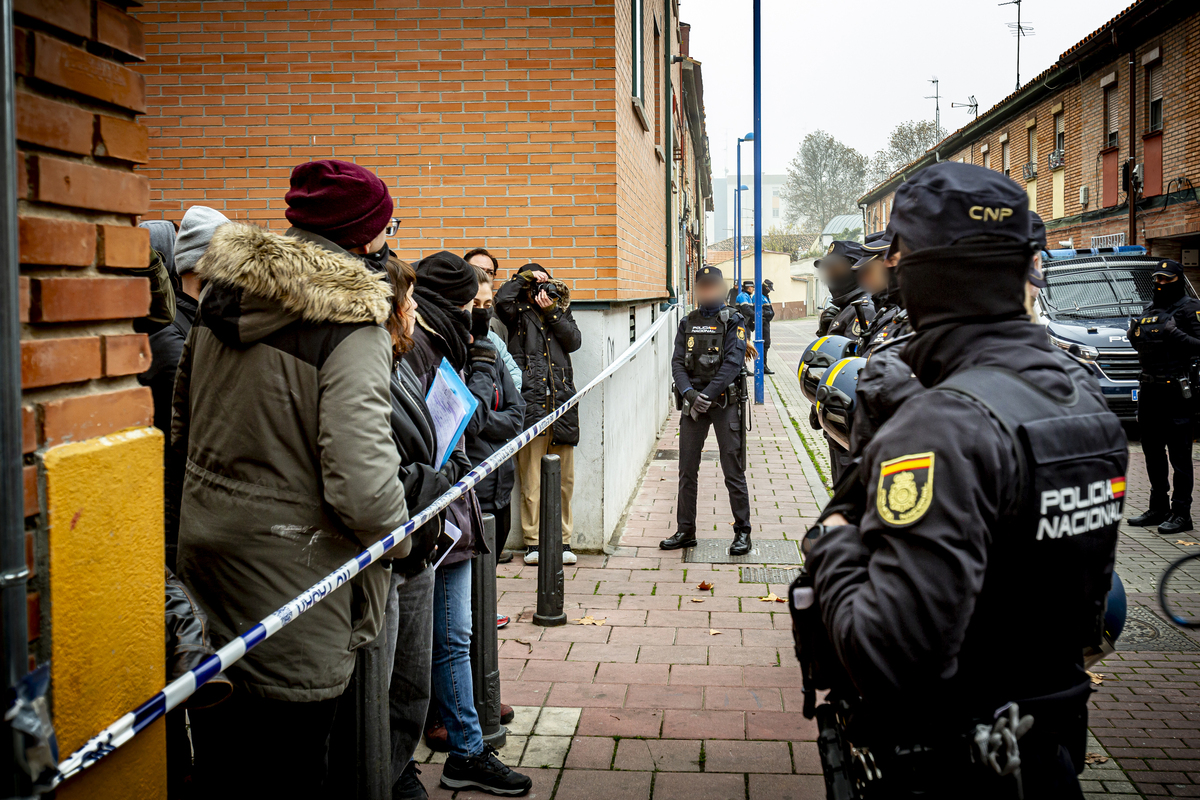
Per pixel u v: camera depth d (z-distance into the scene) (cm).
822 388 324
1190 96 1705
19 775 137
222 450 210
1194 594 531
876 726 157
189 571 215
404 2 618
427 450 256
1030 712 147
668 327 1339
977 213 152
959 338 155
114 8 172
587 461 611
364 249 254
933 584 133
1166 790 317
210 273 204
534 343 566
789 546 628
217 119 627
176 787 248
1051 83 2338
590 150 618
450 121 621
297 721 211
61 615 152
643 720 366
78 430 160
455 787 316
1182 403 676
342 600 213
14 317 133
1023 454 140
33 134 153
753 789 314
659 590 533
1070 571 144
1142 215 1891
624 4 679
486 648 345
